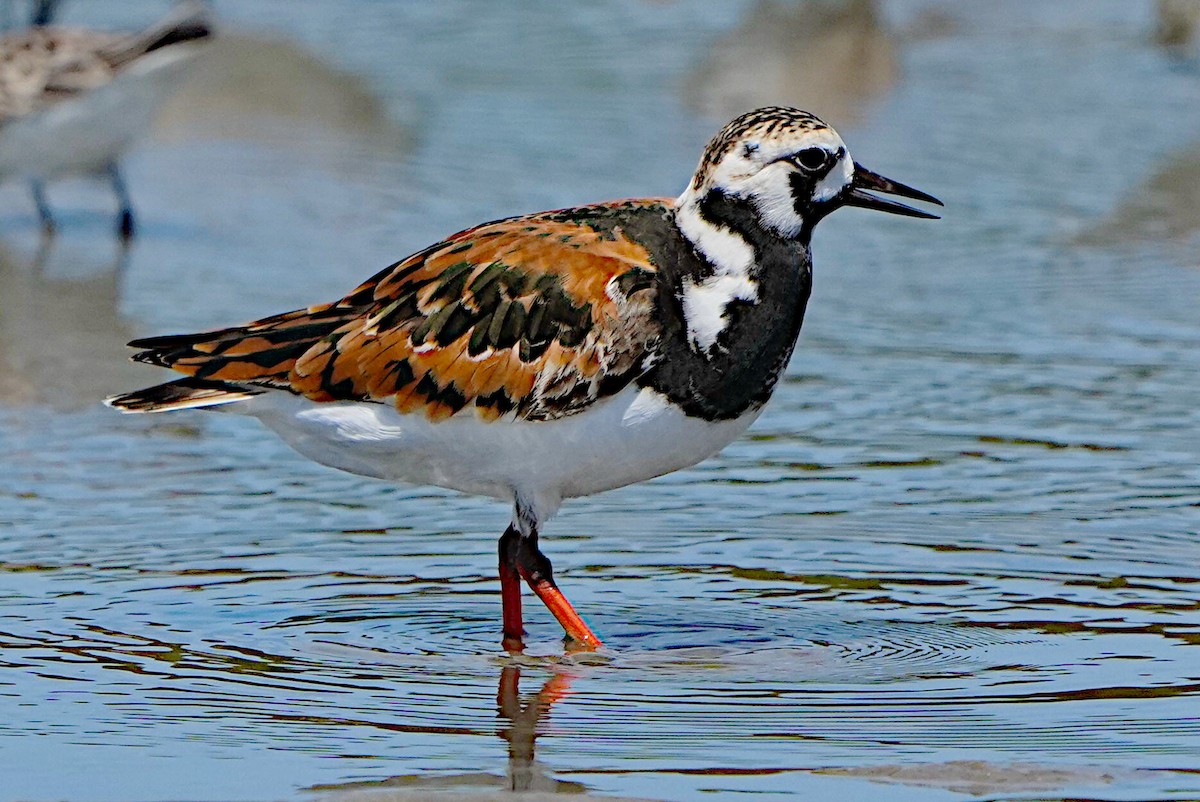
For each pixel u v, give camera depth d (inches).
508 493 450.3
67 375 671.8
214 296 772.0
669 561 499.5
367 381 434.6
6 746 375.9
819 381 658.2
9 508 538.3
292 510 540.1
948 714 392.5
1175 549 499.2
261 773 362.6
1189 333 706.8
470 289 433.7
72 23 1195.9
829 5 1240.2
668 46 1207.6
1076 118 1033.5
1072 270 788.6
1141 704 395.9
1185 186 903.7
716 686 413.1
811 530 520.1
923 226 856.3
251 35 1203.9
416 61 1178.6
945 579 481.4
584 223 443.2
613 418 432.1
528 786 355.6
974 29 1256.8
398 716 395.9
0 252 850.1
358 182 944.9
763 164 433.7
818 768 363.3
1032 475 561.3
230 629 450.0
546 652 437.4
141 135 885.2
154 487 559.5
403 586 483.8
